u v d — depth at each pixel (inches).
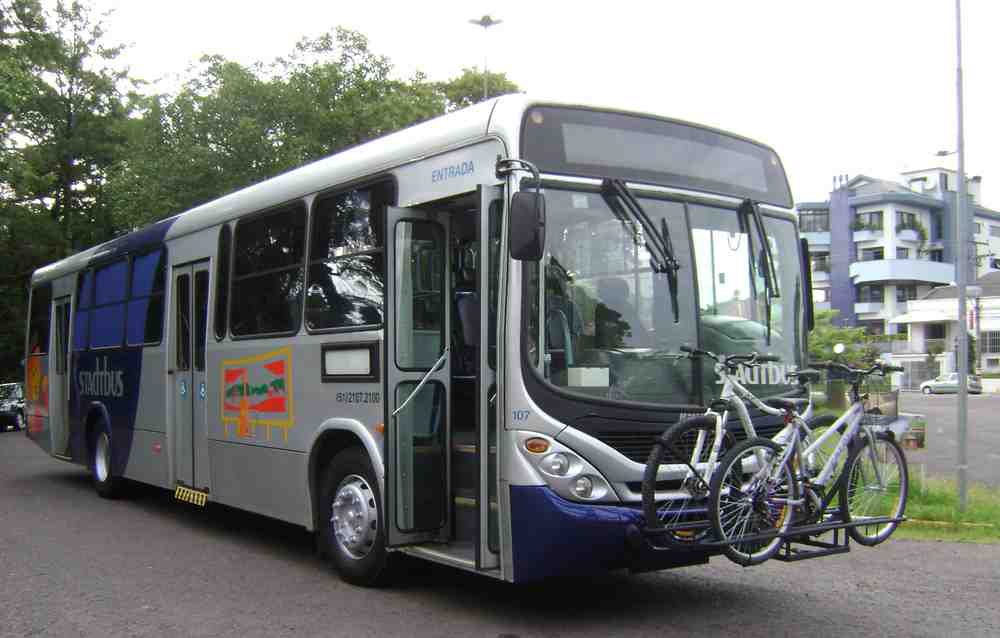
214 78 981.2
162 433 397.1
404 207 256.8
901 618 243.6
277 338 314.0
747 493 218.2
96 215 1380.4
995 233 2984.7
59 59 1307.8
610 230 234.2
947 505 426.3
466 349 258.1
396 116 978.7
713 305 246.8
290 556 325.4
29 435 581.6
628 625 235.5
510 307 220.5
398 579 280.4
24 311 1306.6
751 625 235.3
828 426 237.8
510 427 218.5
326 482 288.4
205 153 934.4
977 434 1021.8
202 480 365.1
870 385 285.9
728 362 229.1
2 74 850.8
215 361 354.0
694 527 212.1
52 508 436.1
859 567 309.9
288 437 306.0
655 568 226.7
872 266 2674.7
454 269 260.7
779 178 277.9
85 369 488.1
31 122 1334.9
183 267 386.6
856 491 240.1
